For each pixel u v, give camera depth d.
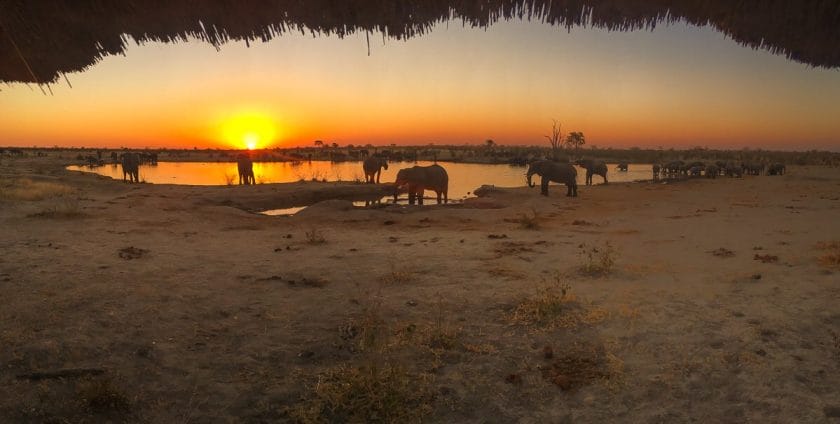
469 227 11.63
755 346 4.23
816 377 3.70
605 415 3.31
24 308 4.93
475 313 5.12
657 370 3.86
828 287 5.79
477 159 65.31
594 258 7.64
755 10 2.03
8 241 8.70
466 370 3.90
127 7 2.31
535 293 5.71
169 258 7.55
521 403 3.47
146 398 3.48
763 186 24.02
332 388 3.58
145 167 48.34
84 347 4.10
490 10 2.31
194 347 4.27
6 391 3.41
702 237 9.57
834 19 1.98
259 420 3.29
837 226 10.62
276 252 8.23
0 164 40.34
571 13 2.28
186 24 2.47
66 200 14.51
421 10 2.32
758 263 7.17
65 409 3.27
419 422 3.25
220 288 5.94
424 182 17.98
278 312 5.12
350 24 2.43
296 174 38.72
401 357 4.09
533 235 10.23
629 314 5.00
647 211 14.53
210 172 40.94
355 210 14.62
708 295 5.61
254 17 2.42
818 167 46.00
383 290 5.90
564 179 18.61
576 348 4.28
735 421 3.20
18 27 2.40
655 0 2.13
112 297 5.42
